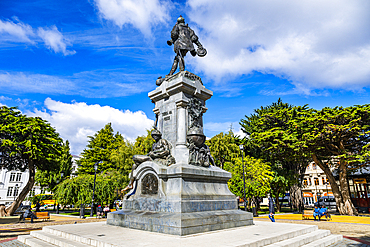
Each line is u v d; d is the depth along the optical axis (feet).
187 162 32.01
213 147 112.47
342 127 74.54
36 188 186.09
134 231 26.89
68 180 87.81
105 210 80.18
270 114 95.40
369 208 97.66
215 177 32.86
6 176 178.50
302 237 27.55
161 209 27.96
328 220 64.64
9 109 94.53
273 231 27.66
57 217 85.30
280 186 106.01
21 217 66.28
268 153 100.01
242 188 91.04
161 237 23.17
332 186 91.45
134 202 31.81
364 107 75.87
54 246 24.99
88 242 22.68
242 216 31.53
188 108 35.58
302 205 107.76
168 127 36.09
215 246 19.26
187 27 40.88
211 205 29.81
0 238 36.09
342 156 80.07
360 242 31.68
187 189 28.78
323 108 79.71
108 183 92.73
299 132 85.66
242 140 122.21
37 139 91.97
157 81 39.91
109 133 145.28
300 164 112.88
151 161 31.50
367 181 101.45
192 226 24.62
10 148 87.35
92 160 136.67
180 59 39.22
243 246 19.97
